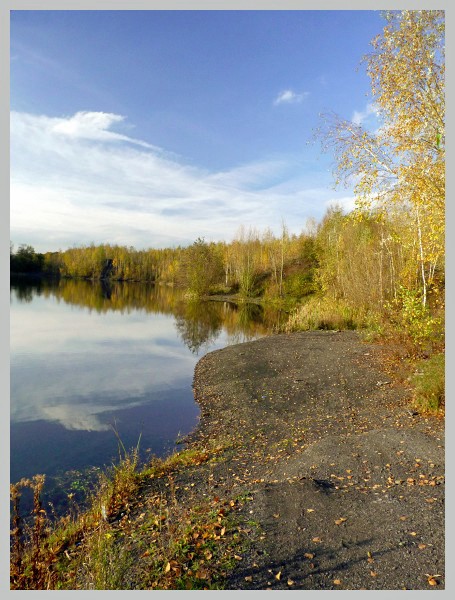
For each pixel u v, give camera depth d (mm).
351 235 30750
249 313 40250
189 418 11555
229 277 67375
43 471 8297
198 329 30469
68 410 12336
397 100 9477
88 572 4266
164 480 7195
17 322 33250
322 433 9031
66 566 4750
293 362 16188
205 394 13719
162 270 104000
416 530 4750
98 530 5402
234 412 11523
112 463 8438
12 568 4203
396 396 10750
